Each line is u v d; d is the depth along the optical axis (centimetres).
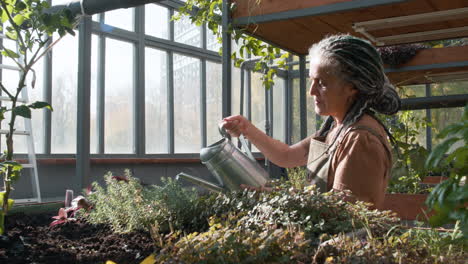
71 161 642
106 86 736
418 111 891
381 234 105
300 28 317
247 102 1035
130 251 121
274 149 207
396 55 520
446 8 281
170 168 823
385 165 153
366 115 160
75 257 119
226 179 151
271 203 115
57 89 652
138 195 154
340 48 152
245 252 82
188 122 885
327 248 85
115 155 740
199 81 909
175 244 89
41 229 158
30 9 154
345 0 263
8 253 125
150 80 809
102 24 718
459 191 73
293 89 1144
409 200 251
